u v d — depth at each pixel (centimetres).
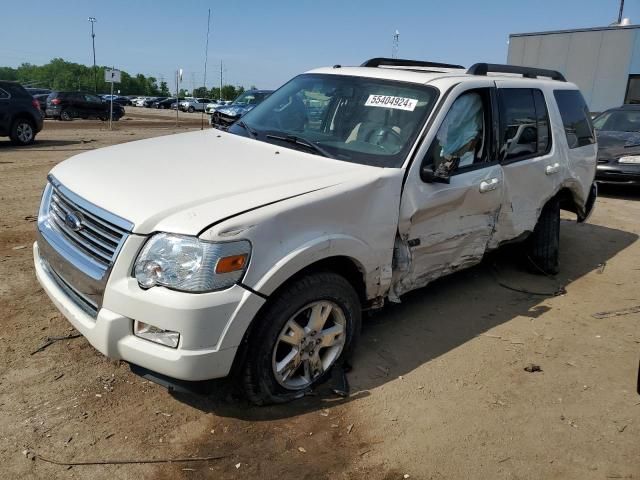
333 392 331
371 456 283
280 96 459
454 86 396
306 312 317
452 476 274
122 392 319
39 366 336
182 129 2264
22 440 275
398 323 431
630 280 564
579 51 1880
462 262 431
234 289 269
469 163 412
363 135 381
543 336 427
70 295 307
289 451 283
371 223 333
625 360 397
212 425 297
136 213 273
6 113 1367
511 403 336
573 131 556
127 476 259
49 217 336
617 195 1019
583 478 278
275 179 316
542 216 542
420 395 337
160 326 263
